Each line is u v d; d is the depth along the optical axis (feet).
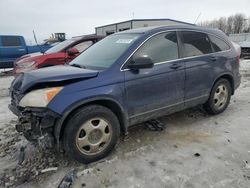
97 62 12.39
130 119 12.02
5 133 14.82
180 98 13.75
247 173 9.96
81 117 10.35
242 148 12.00
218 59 15.39
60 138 10.56
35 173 10.53
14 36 42.70
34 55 26.17
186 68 13.67
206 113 16.60
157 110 12.89
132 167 10.68
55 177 10.23
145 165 10.78
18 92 11.12
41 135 10.12
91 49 14.64
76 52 25.43
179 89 13.56
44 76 10.37
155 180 9.74
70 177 9.99
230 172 10.05
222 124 14.99
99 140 11.05
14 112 11.43
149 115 12.68
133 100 11.85
